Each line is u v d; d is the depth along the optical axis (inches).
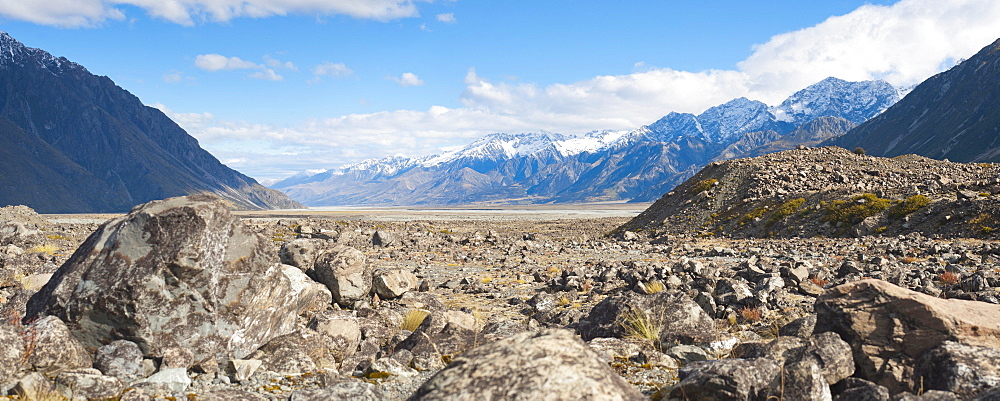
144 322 341.7
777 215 2122.3
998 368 251.0
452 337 422.6
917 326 292.4
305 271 620.1
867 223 1782.7
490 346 225.9
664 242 1923.0
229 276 374.3
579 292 735.7
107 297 340.5
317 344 387.9
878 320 303.0
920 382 272.8
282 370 354.3
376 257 1304.1
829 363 276.8
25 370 299.9
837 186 2246.6
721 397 259.3
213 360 347.9
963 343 278.1
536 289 803.4
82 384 292.7
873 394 248.1
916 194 1870.1
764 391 254.8
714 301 551.2
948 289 647.8
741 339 431.2
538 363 207.6
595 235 2876.5
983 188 1775.3
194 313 357.1
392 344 419.8
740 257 1233.4
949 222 1596.9
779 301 565.3
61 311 345.4
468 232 3016.7
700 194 2664.9
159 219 363.3
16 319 342.6
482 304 684.1
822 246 1393.9
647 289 664.4
